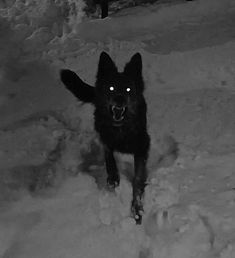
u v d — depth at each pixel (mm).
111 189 3754
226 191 3568
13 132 4383
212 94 4539
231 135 4078
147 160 3963
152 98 4586
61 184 3852
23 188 3826
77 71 5035
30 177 3926
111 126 3779
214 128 4172
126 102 3643
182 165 3838
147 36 5480
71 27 6082
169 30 5543
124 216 3594
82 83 4105
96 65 5059
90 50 5336
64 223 3561
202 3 5805
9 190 3811
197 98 4512
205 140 4066
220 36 5234
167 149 4109
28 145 4238
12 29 6238
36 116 4594
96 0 6234
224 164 3820
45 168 4004
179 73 4840
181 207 3506
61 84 4973
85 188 3787
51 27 6219
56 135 4305
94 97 3941
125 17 5820
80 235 3479
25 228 3543
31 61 5438
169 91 4676
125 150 3857
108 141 3834
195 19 5699
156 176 3777
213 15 5711
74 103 4664
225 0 5801
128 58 5059
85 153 4168
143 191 3680
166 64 4930
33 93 4910
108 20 5824
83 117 4488
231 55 4887
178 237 3357
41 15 6477
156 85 4770
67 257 3369
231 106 4363
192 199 3559
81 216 3590
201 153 3922
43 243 3455
